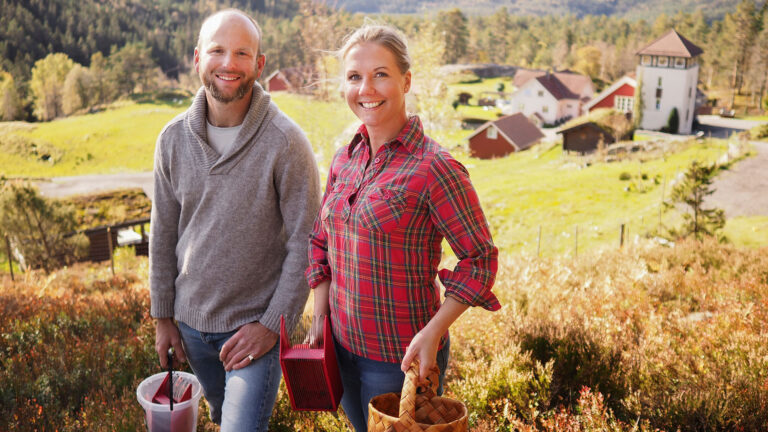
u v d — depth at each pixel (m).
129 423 3.04
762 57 85.38
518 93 78.94
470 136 55.16
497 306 1.82
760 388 3.12
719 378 3.36
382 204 1.87
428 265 1.94
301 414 3.14
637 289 6.25
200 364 2.64
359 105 1.95
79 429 3.14
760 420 2.94
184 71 117.12
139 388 2.56
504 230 27.31
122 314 5.35
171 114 80.62
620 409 3.28
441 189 1.83
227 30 2.35
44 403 3.39
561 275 6.40
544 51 124.38
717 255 9.29
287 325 2.43
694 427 2.98
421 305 1.96
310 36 13.60
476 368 3.44
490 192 34.81
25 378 3.64
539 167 43.34
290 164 2.42
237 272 2.45
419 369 1.74
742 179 32.22
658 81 66.69
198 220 2.48
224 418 2.39
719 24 96.12
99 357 4.02
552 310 4.65
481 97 89.25
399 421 1.68
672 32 67.50
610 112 50.22
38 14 115.38
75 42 112.31
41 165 62.06
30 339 4.41
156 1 136.25
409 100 2.02
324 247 2.27
